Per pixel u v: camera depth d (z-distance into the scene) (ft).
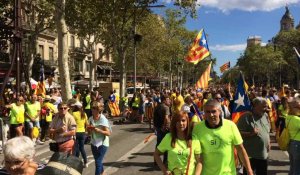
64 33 63.10
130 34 108.17
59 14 62.54
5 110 56.39
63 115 27.45
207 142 16.14
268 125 22.91
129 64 170.19
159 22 165.37
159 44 162.40
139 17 108.88
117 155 40.11
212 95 47.16
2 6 90.07
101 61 216.54
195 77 334.24
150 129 65.10
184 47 212.64
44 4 110.52
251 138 22.27
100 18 103.50
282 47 281.33
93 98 65.98
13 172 10.21
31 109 47.01
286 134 24.13
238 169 28.48
